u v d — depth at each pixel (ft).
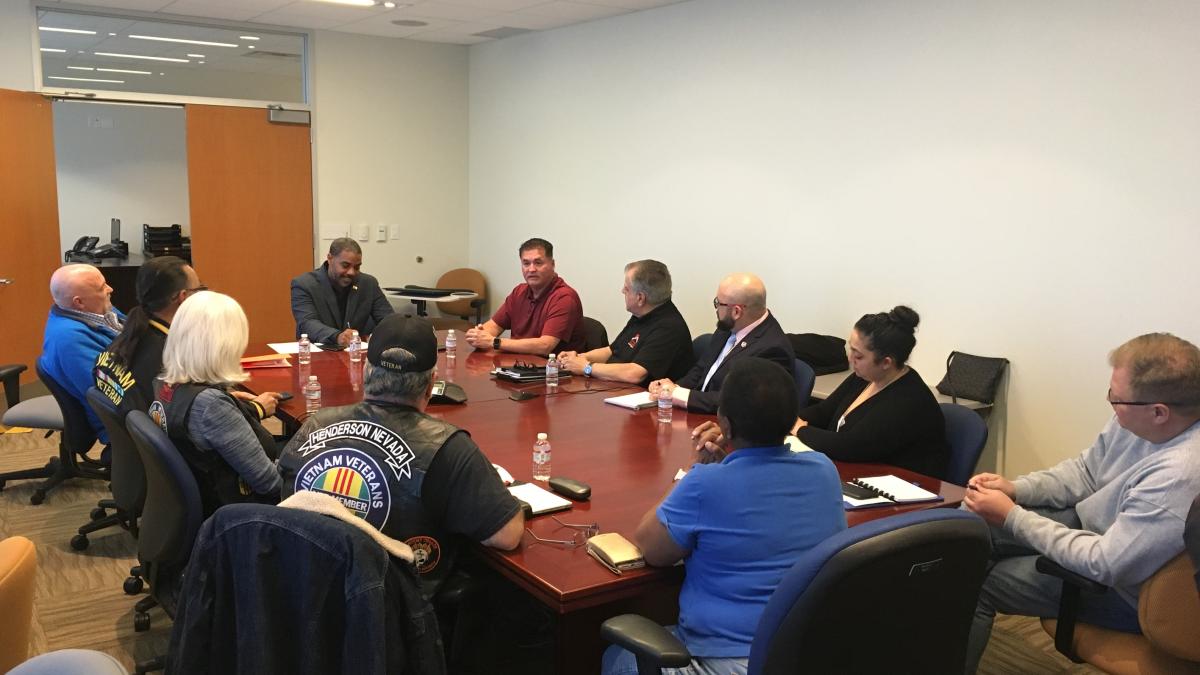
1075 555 6.29
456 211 23.66
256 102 20.40
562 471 7.70
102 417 8.65
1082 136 11.03
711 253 16.81
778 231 15.40
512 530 5.89
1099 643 6.49
